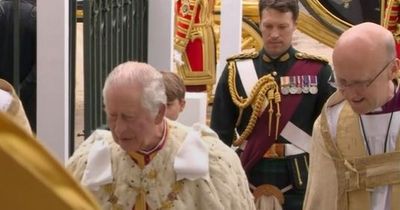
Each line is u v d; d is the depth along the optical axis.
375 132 11.75
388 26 29.73
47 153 4.55
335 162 11.91
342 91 11.58
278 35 16.70
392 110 11.73
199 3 32.44
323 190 12.02
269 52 16.92
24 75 18.31
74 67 18.33
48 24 17.67
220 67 26.81
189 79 32.75
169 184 11.29
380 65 11.30
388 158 11.71
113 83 10.88
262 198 16.67
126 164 11.38
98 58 19.92
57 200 4.50
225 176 11.45
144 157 11.32
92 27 19.41
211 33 32.81
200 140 11.48
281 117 16.70
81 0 21.78
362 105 11.50
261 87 16.80
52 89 17.77
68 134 18.05
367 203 11.82
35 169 4.50
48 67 17.72
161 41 24.00
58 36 17.69
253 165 16.78
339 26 32.44
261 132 16.80
